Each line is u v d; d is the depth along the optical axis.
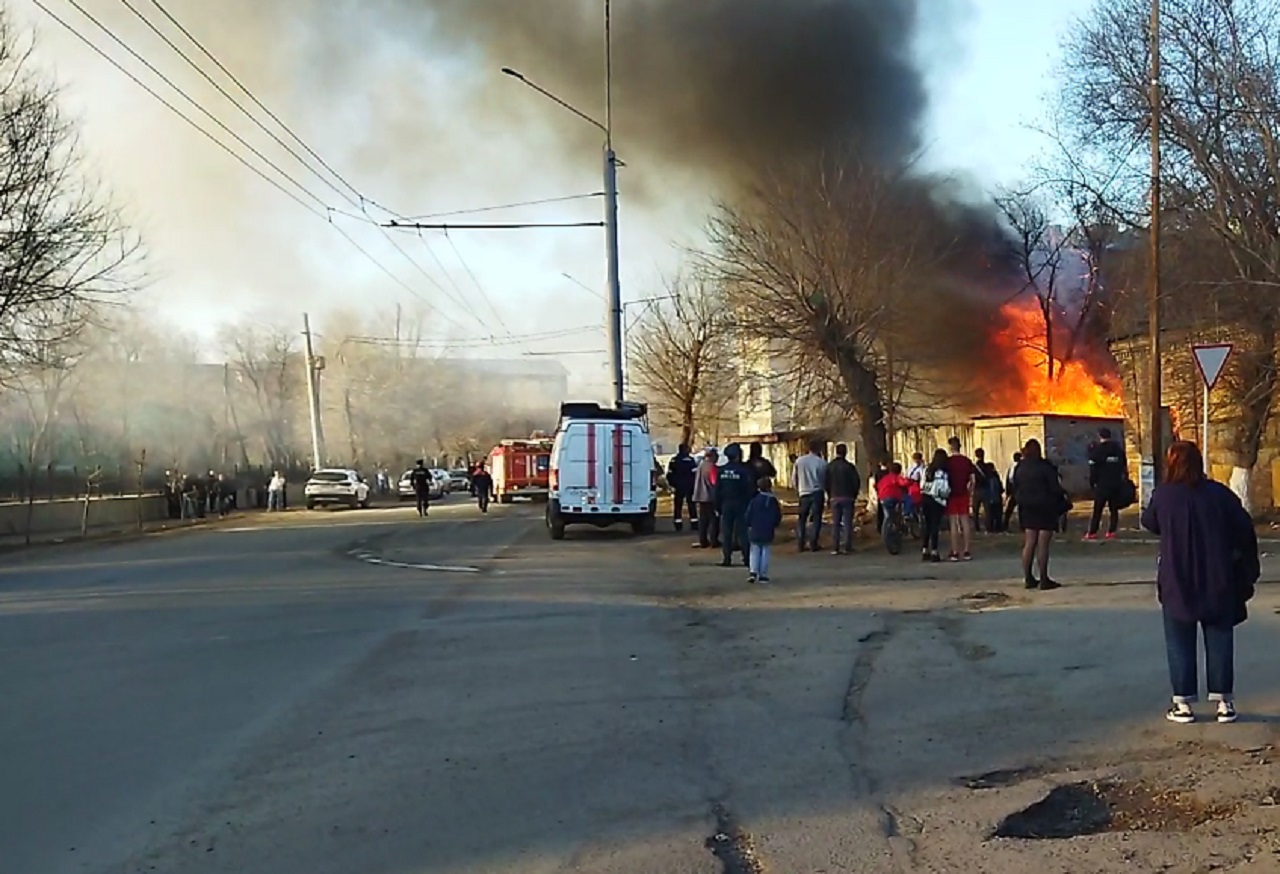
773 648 10.94
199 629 12.57
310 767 6.99
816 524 20.12
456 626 12.59
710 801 6.23
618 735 7.70
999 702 8.45
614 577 17.33
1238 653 9.73
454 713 8.39
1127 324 25.80
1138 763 6.80
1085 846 5.46
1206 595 7.54
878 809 6.06
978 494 22.62
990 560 17.69
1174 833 5.62
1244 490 22.91
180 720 8.25
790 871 5.20
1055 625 11.53
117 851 5.57
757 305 23.95
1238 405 23.09
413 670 10.06
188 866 5.36
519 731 7.83
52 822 6.00
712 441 49.09
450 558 21.31
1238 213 20.06
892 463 20.34
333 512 44.81
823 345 23.50
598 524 26.75
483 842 5.62
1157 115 19.44
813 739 7.54
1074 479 30.84
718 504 18.73
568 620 12.95
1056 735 7.47
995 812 5.98
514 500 51.41
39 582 18.41
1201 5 20.05
